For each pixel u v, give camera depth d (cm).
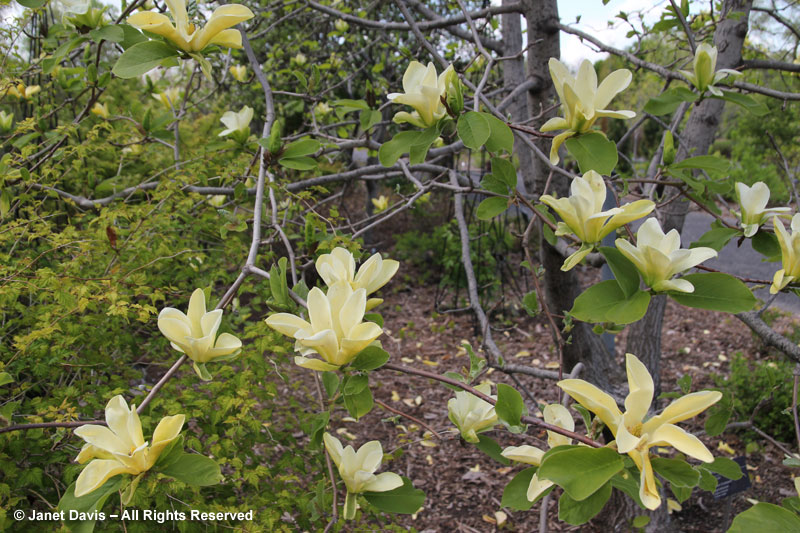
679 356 357
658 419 52
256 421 132
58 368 133
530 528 228
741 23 148
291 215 178
